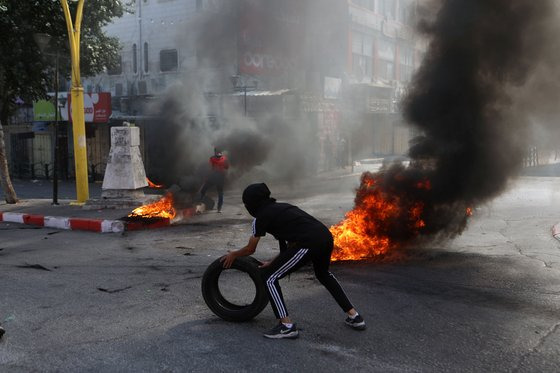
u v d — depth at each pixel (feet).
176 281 20.70
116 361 12.96
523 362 12.69
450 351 13.38
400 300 17.61
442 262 22.80
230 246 27.89
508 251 24.97
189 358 13.06
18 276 21.83
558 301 17.35
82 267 23.43
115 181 41.93
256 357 13.07
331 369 12.34
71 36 44.27
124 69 83.35
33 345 14.08
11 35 54.54
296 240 14.34
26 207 43.29
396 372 12.16
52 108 81.61
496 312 16.34
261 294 15.26
